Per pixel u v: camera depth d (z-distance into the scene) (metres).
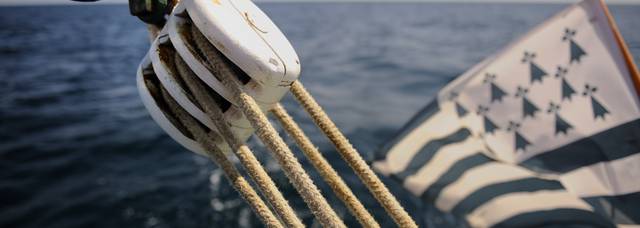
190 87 1.22
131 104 16.77
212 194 8.18
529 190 3.57
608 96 3.07
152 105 1.31
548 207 3.50
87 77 23.30
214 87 1.20
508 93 3.56
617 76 3.04
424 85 19.34
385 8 143.38
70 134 12.70
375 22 64.00
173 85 1.24
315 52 30.72
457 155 3.84
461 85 3.86
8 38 43.91
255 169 1.17
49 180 9.27
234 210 7.54
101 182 9.07
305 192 1.11
